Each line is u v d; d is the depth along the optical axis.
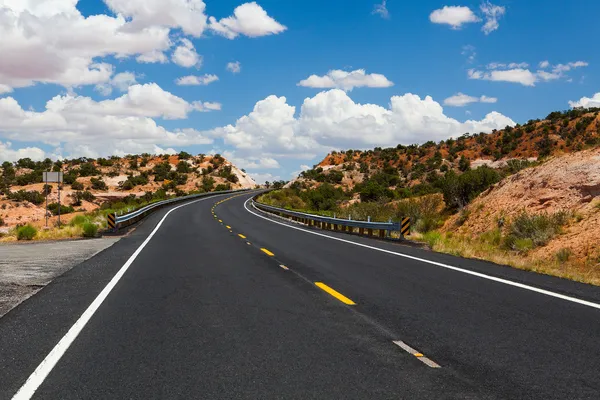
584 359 5.16
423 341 5.82
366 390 4.29
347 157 170.12
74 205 99.19
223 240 19.84
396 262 13.20
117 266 12.27
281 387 4.36
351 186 122.31
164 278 10.45
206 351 5.41
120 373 4.72
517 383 4.47
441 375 4.67
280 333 6.15
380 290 9.12
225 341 5.80
